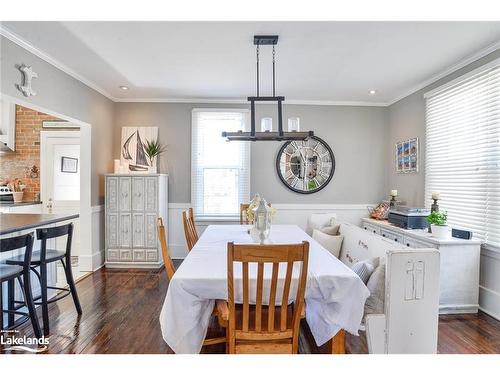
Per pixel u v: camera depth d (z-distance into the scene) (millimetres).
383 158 4703
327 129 4629
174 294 1600
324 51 2822
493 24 2326
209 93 4223
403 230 3346
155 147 4363
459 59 3016
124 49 2777
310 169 4602
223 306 1752
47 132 4676
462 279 2756
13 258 2385
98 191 4059
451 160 3295
